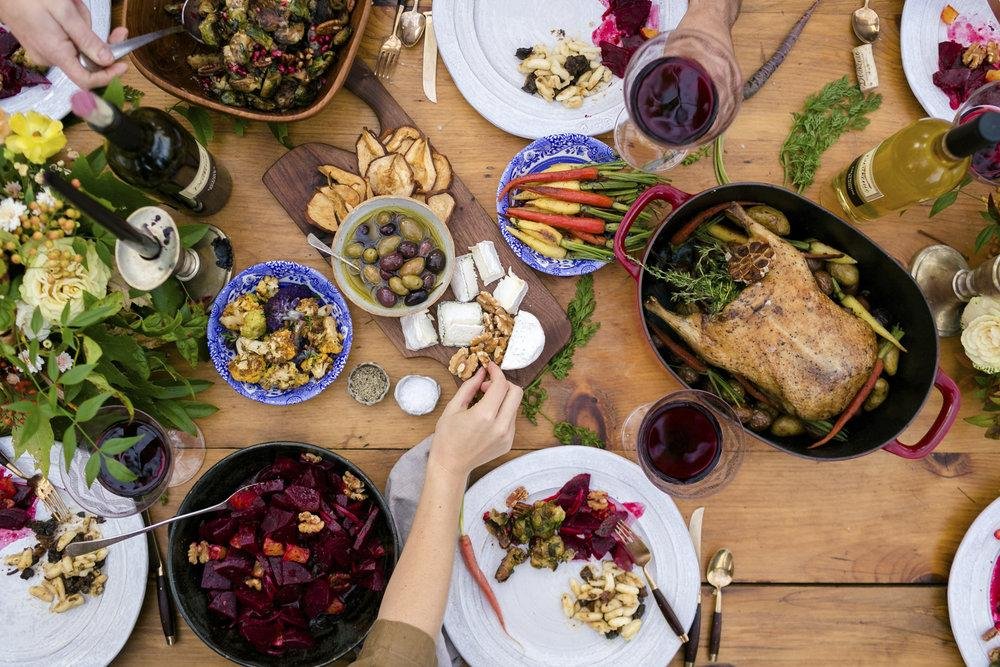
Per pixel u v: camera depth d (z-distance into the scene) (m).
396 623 1.06
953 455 1.38
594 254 1.33
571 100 1.36
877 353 1.20
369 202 1.27
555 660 1.31
